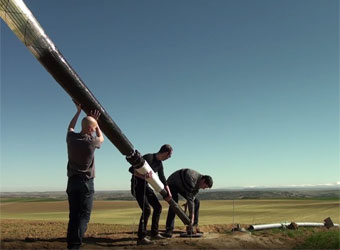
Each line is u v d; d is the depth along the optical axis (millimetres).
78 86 4266
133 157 5715
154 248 5578
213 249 5676
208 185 6902
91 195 4598
